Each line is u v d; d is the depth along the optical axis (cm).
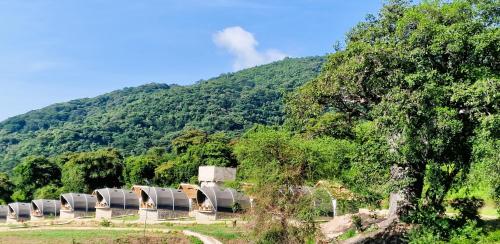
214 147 9275
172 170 9512
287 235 3039
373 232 2947
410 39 2784
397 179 2909
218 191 6159
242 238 3828
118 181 10662
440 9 2878
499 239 2367
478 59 2683
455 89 2541
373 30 3319
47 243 4303
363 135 3309
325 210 3169
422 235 2597
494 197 2450
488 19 2788
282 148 3161
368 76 3073
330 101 3478
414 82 2675
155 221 6284
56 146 19562
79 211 8088
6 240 4528
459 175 2864
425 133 2631
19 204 9094
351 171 3319
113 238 4438
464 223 2641
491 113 2509
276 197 3089
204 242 4206
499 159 2233
